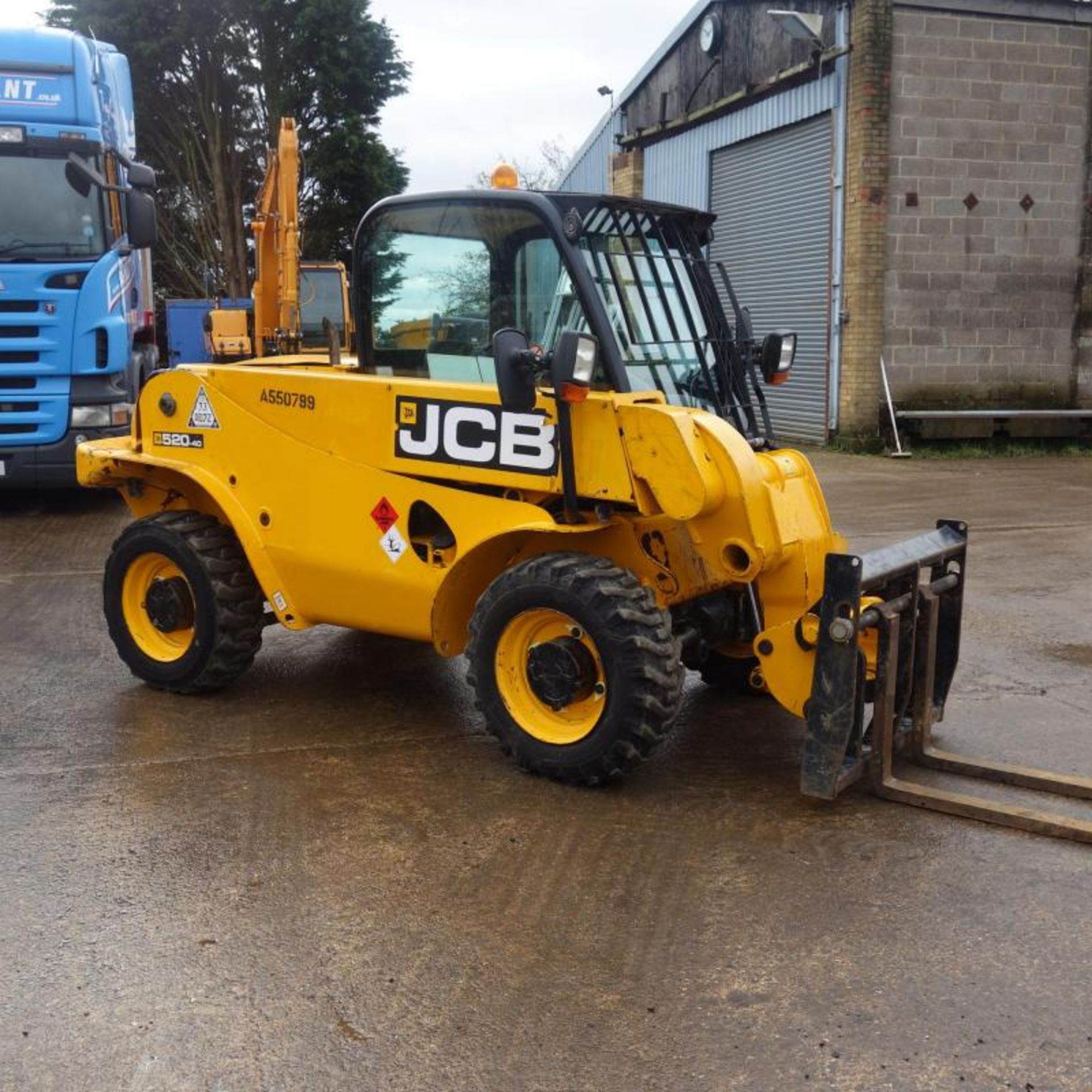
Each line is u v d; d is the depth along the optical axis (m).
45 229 10.21
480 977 3.37
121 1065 2.97
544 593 4.55
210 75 31.23
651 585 4.79
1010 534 10.06
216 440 5.59
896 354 15.60
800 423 16.98
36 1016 3.17
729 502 4.41
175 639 5.86
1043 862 4.07
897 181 15.24
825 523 4.89
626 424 4.41
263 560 5.50
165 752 5.09
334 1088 2.89
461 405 4.82
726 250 18.83
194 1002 3.24
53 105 10.16
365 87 31.39
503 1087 2.89
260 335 15.25
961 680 6.13
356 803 4.55
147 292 14.16
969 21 15.09
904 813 4.48
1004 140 15.44
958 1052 3.03
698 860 4.09
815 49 15.71
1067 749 5.17
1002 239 15.65
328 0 30.00
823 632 4.31
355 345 5.63
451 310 5.21
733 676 5.86
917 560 4.78
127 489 6.23
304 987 3.31
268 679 6.14
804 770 4.41
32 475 10.46
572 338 4.25
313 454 5.26
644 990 3.30
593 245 4.89
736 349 5.31
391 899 3.81
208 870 4.00
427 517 5.07
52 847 4.16
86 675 6.17
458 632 5.17
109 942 3.54
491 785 4.73
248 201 33.09
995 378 15.91
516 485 4.72
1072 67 15.49
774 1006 3.23
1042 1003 3.24
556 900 3.81
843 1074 2.94
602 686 4.59
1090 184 15.77
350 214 31.64
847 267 15.62
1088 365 16.14
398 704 5.76
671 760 5.02
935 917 3.70
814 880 3.94
